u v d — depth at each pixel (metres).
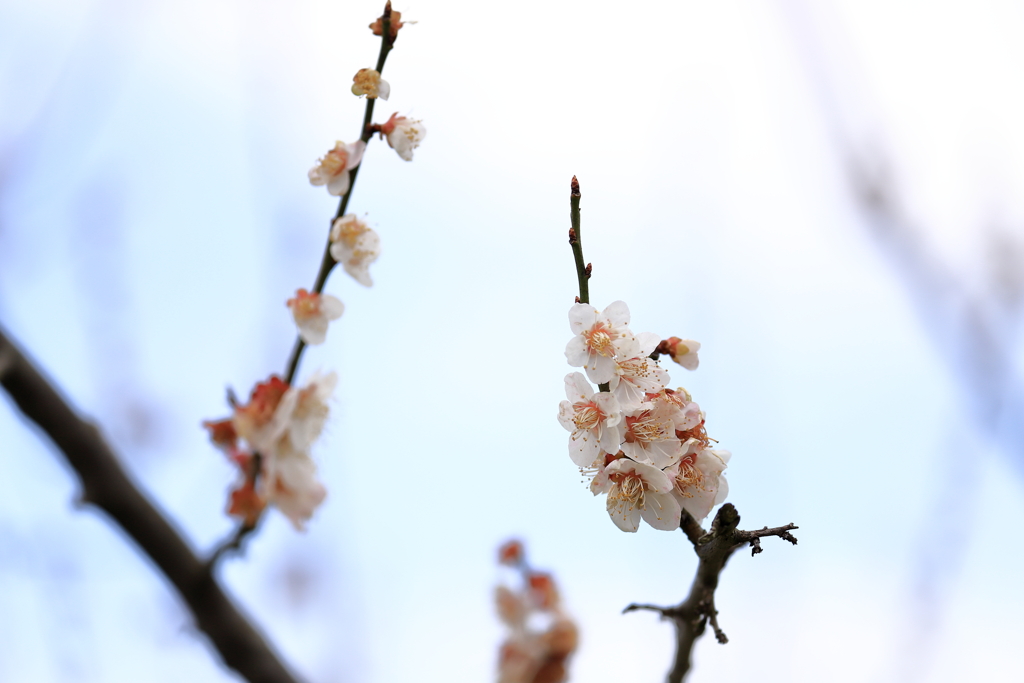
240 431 0.94
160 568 0.95
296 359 0.94
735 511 0.88
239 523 0.94
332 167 0.93
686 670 0.91
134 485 0.95
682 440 0.90
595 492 0.90
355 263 0.93
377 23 0.93
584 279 0.90
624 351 0.90
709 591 0.90
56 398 0.93
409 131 0.93
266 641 0.96
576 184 0.90
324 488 0.96
